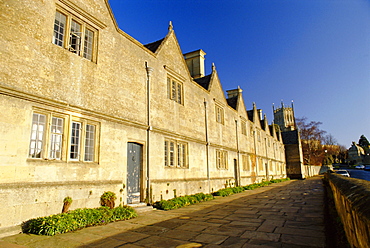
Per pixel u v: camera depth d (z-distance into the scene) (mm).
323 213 9961
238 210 11320
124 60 11445
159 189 12719
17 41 7227
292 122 99000
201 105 18703
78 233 7039
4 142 6637
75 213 7805
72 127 8836
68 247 5816
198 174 17047
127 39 11828
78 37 9367
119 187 10219
